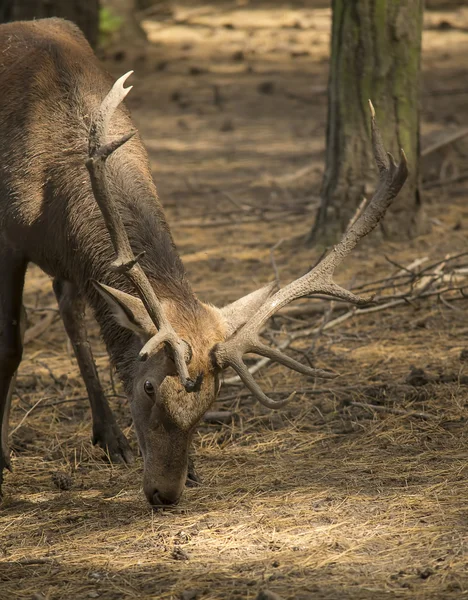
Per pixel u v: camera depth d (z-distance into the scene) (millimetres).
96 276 9227
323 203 17719
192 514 8672
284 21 48469
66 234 9461
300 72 37969
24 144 9781
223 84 36031
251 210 20328
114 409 11703
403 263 16328
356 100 17172
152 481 8273
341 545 7820
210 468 9820
